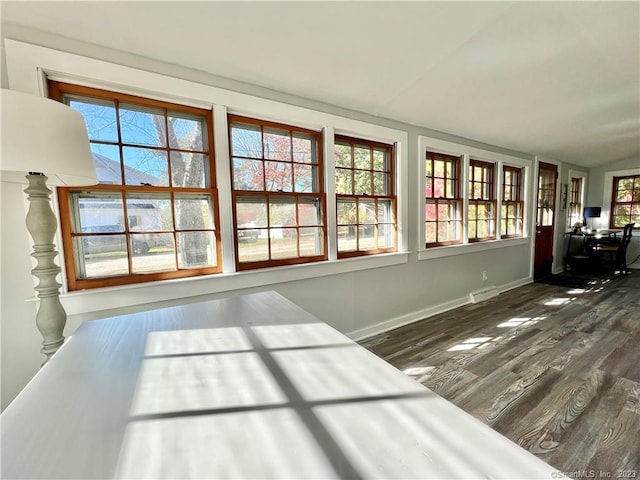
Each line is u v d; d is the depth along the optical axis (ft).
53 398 1.99
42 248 3.85
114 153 5.32
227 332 3.16
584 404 5.38
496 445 1.48
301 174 7.53
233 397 1.97
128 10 4.40
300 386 2.08
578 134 12.59
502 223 13.67
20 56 4.39
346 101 7.63
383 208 9.26
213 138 6.15
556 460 4.20
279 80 6.48
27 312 4.73
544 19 5.91
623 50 7.06
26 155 3.05
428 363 7.06
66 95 4.94
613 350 7.45
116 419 1.76
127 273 5.53
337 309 8.17
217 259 6.37
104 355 2.66
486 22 5.76
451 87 7.73
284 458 1.43
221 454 1.47
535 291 13.43
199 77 5.84
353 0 4.80
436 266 10.66
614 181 18.76
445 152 10.76
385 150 9.21
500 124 10.45
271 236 7.15
